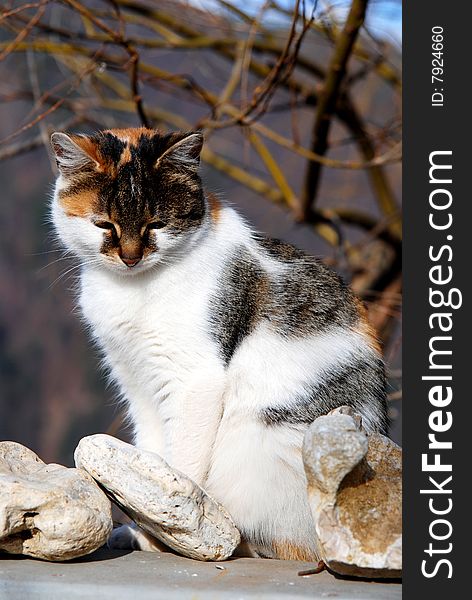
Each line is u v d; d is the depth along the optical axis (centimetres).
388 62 698
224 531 358
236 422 412
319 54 806
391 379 658
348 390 417
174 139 418
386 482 346
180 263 412
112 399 685
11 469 359
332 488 328
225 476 417
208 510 355
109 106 725
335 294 435
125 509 366
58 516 330
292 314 418
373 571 329
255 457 412
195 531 349
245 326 413
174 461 407
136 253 400
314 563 373
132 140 430
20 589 325
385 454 359
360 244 758
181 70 799
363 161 735
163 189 408
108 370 478
